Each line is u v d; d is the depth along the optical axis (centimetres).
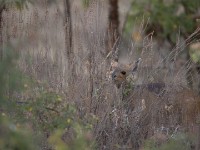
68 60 1166
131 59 1266
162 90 1176
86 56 1161
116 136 1056
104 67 1168
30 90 874
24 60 1030
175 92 1203
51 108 863
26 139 625
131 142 1070
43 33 1170
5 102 697
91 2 1211
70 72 1133
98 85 1134
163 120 1157
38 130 848
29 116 869
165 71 1235
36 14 1175
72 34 1192
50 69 1119
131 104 1173
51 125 841
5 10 1161
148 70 1235
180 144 1003
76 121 866
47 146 877
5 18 1150
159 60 1255
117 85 1228
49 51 1159
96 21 1194
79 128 827
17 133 620
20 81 699
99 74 1153
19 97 900
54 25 1201
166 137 1050
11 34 1115
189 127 1119
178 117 1189
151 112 1145
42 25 1177
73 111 859
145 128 1108
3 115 737
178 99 1200
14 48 698
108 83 1153
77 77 1127
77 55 1167
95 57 1162
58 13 1227
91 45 1171
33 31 1135
